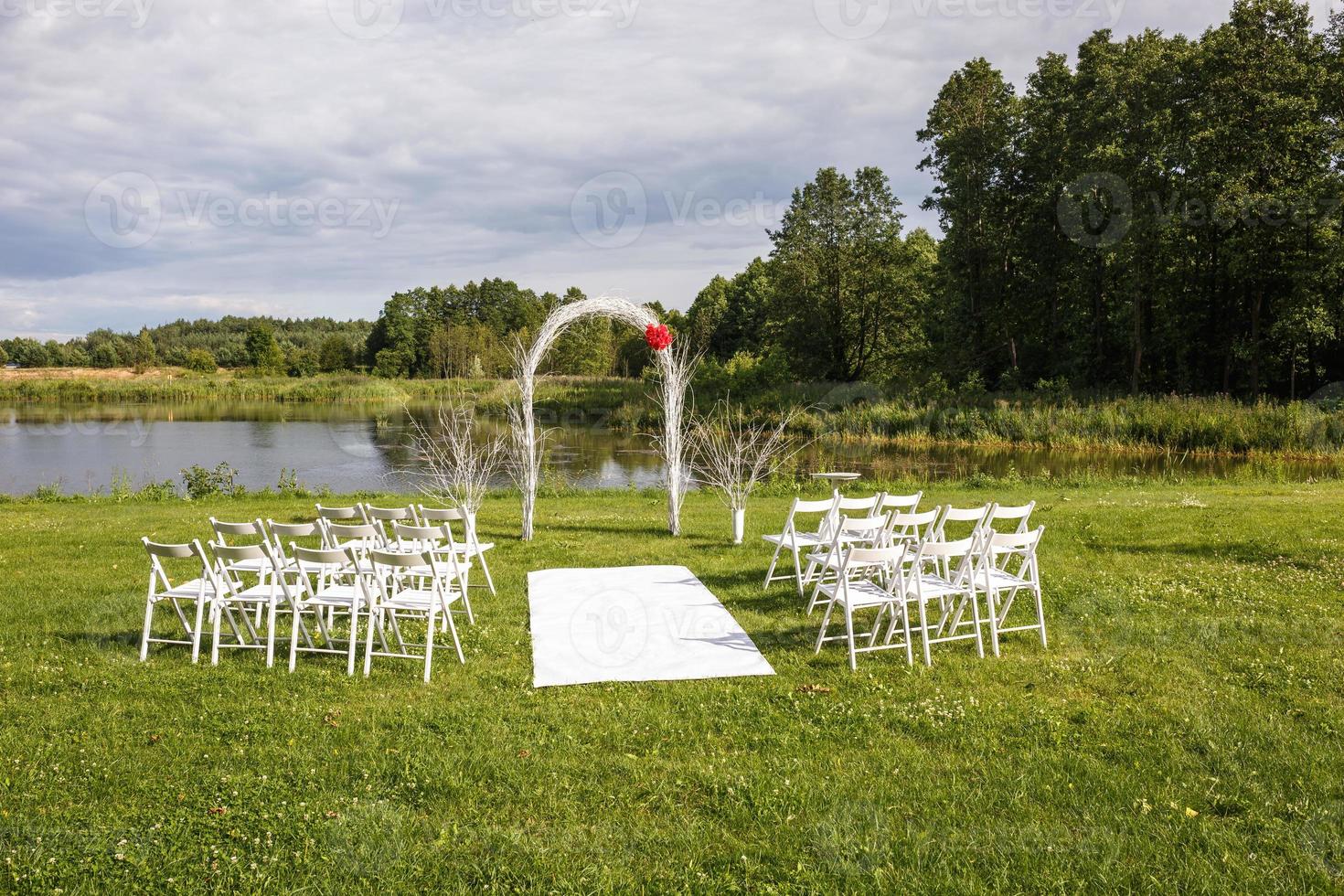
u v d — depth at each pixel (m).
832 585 7.26
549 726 4.60
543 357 10.80
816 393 36.94
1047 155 34.22
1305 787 3.84
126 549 9.76
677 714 4.78
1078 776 3.99
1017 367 37.22
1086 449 24.97
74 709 4.86
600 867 3.26
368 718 4.73
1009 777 3.98
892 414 29.86
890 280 43.31
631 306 10.83
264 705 4.94
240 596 5.89
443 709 4.86
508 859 3.32
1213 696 5.00
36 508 13.59
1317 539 9.51
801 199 44.09
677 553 9.45
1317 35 27.66
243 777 3.99
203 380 55.00
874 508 7.56
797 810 3.70
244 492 15.34
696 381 39.66
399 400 49.06
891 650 6.01
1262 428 23.16
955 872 3.23
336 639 6.26
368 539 6.44
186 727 4.63
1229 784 3.88
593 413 36.38
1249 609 6.90
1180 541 9.74
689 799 3.82
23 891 3.09
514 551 9.61
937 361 38.06
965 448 25.72
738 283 66.06
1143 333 34.28
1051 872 3.20
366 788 3.89
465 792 3.86
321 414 39.62
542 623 6.67
